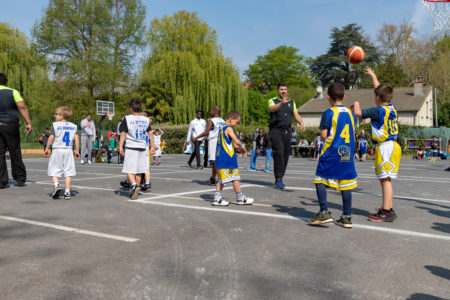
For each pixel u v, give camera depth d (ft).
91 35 122.21
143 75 114.93
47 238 12.16
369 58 178.19
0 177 23.38
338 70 183.32
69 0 117.70
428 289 8.31
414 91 139.85
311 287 8.39
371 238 12.36
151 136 21.16
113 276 8.94
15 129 23.88
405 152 90.99
